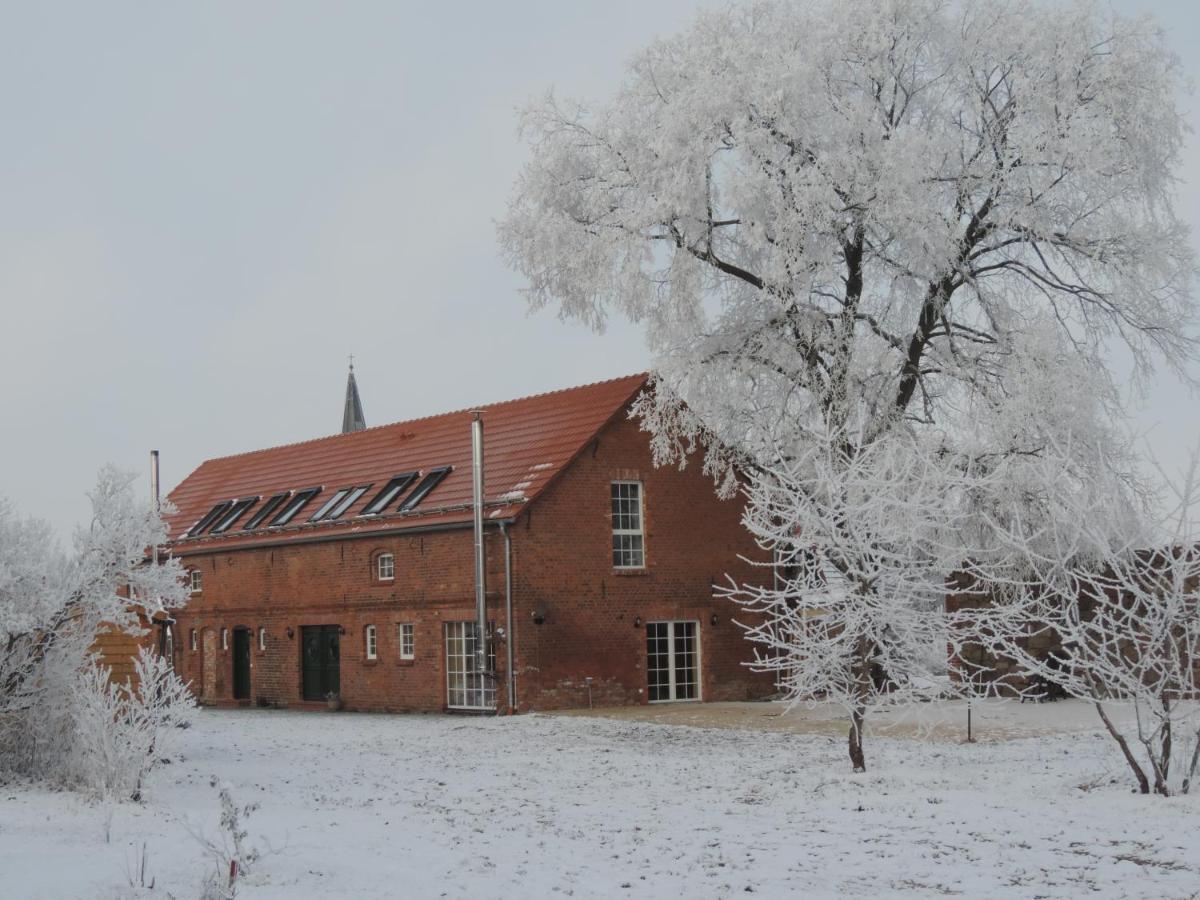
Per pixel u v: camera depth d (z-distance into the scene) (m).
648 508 30.92
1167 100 25.34
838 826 12.22
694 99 25.19
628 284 26.08
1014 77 25.48
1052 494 15.43
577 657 29.33
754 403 28.42
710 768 18.00
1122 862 10.12
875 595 15.90
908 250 25.12
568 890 9.50
